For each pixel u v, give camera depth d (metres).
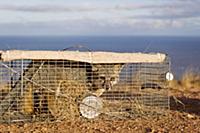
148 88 12.23
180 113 11.84
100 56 10.95
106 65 11.33
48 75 10.95
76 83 11.12
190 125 10.49
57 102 10.95
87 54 10.85
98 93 11.31
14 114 10.91
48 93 10.95
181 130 10.01
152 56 11.40
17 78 10.93
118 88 12.13
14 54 10.35
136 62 11.24
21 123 10.52
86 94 11.12
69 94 11.02
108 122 10.73
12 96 10.92
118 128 10.10
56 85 10.98
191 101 13.93
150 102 12.28
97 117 11.13
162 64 12.03
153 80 12.20
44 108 11.00
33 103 11.01
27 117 10.85
